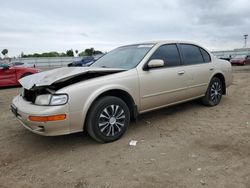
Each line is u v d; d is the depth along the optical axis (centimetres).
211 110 570
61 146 396
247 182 277
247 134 415
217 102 612
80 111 362
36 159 354
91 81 379
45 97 359
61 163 339
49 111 343
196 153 352
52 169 324
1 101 778
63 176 305
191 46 552
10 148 394
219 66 601
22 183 293
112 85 391
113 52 533
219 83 610
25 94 411
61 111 347
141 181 286
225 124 471
